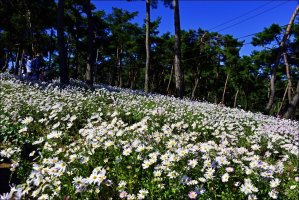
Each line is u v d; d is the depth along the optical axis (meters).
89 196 3.65
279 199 3.90
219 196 3.73
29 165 4.56
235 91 67.19
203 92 66.81
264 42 34.03
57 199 3.72
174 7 19.67
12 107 8.46
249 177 4.05
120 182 3.91
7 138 6.57
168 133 5.51
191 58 49.31
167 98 15.19
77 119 7.84
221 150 4.69
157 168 4.05
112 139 5.04
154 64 58.50
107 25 42.00
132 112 9.40
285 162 6.38
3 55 42.31
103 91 13.66
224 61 55.69
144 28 51.78
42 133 6.71
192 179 4.06
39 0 29.66
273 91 21.66
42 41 36.75
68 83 16.97
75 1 34.19
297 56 35.62
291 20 21.89
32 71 16.95
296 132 10.34
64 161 4.41
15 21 31.27
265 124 11.29
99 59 57.12
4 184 4.71
